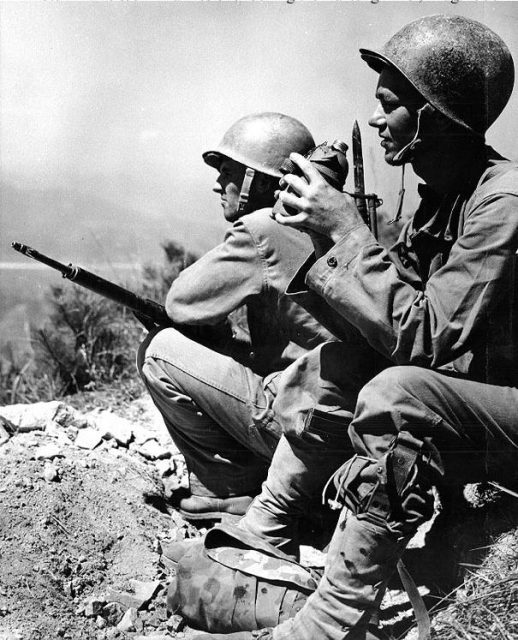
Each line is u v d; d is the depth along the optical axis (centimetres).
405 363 218
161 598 261
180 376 279
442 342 213
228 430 283
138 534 286
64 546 271
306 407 246
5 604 243
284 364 283
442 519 269
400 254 246
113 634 246
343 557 216
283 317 278
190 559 251
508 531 250
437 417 213
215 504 299
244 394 275
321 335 275
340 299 220
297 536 262
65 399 459
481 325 216
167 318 292
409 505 212
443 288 215
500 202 217
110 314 516
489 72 229
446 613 232
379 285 216
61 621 245
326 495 255
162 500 313
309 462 249
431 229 239
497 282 214
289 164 231
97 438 334
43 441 324
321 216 221
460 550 258
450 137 230
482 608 224
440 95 228
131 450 341
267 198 288
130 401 445
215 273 278
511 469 227
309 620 218
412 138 234
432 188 242
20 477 291
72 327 499
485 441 220
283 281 274
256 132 286
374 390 216
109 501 296
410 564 265
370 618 221
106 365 485
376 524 213
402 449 211
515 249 216
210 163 297
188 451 299
